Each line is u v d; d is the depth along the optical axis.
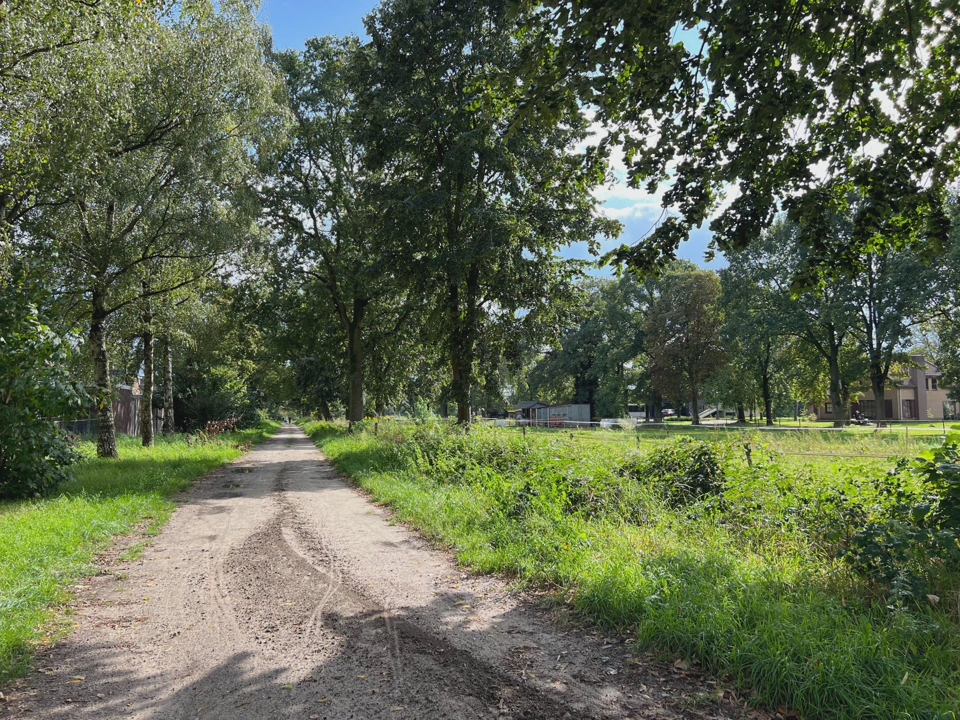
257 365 46.81
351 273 27.56
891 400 70.88
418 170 22.28
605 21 5.30
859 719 3.06
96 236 17.42
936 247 6.87
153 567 6.71
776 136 6.45
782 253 46.72
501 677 3.84
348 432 29.17
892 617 3.98
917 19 5.79
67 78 11.66
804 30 6.01
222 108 17.28
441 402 22.06
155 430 35.62
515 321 21.55
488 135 18.91
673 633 4.09
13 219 14.98
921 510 4.80
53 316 11.74
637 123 7.18
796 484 7.07
